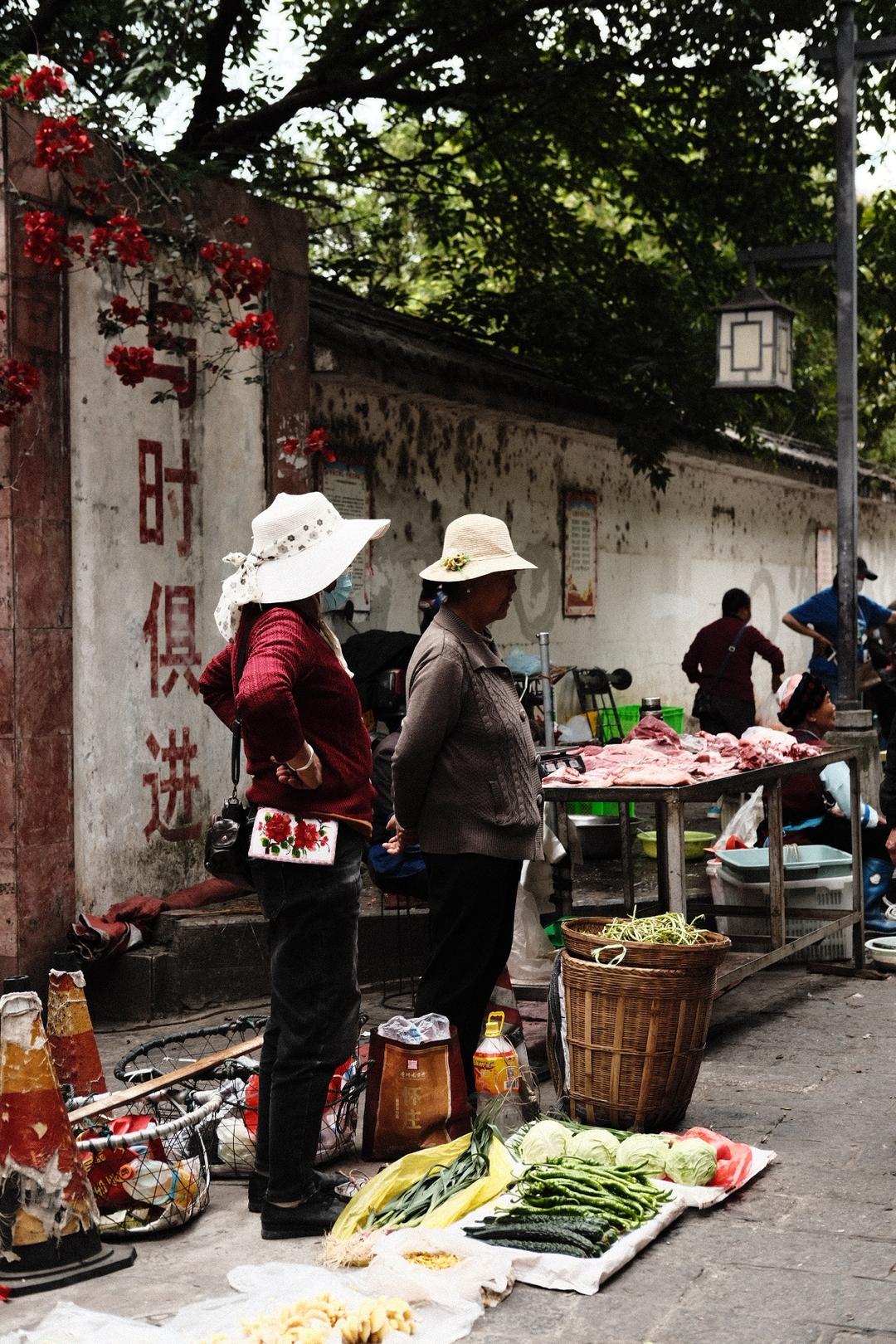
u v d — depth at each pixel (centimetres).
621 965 475
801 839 782
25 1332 341
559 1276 373
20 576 610
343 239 1319
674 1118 487
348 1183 434
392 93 1112
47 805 624
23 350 611
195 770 712
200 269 695
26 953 614
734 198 1202
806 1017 639
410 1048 464
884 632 1116
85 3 830
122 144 658
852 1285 370
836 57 923
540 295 1169
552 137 1231
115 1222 409
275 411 751
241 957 673
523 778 481
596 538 1248
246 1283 373
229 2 995
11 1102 385
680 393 1138
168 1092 473
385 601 945
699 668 1180
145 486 680
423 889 598
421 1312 357
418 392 904
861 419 1647
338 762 409
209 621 721
